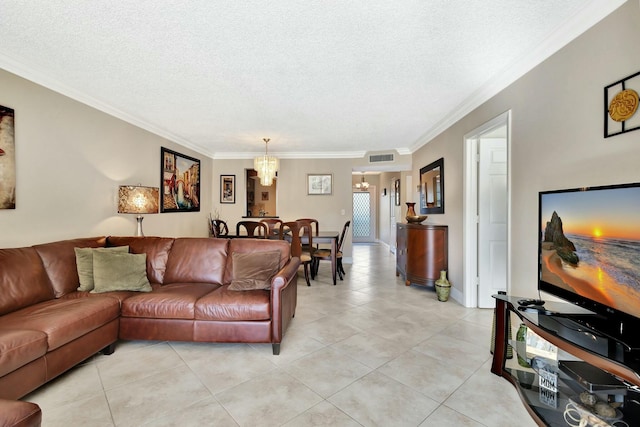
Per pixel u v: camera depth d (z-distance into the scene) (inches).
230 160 253.1
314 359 89.8
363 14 71.7
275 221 205.0
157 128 173.0
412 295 158.4
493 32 78.8
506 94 104.3
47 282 93.1
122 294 99.6
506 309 80.0
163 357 91.0
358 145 223.9
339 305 141.2
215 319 94.5
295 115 151.7
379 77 107.0
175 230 195.2
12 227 96.7
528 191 92.2
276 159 203.3
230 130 180.7
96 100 128.4
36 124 104.2
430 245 162.6
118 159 144.3
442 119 156.1
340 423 62.6
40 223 106.0
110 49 88.7
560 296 68.9
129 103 134.5
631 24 60.6
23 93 99.6
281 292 95.0
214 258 121.0
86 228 126.0
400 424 62.5
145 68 100.7
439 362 88.0
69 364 76.5
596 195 59.1
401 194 272.1
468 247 136.9
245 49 88.3
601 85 67.1
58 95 112.4
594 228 59.4
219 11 70.8
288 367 85.2
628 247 52.2
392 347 97.6
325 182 251.6
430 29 77.8
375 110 143.1
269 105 136.9
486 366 85.8
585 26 70.9
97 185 131.7
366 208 433.4
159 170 178.4
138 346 98.6
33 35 81.4
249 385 76.2
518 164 97.3
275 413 65.6
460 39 82.4
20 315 76.7
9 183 95.2
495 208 135.9
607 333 55.4
